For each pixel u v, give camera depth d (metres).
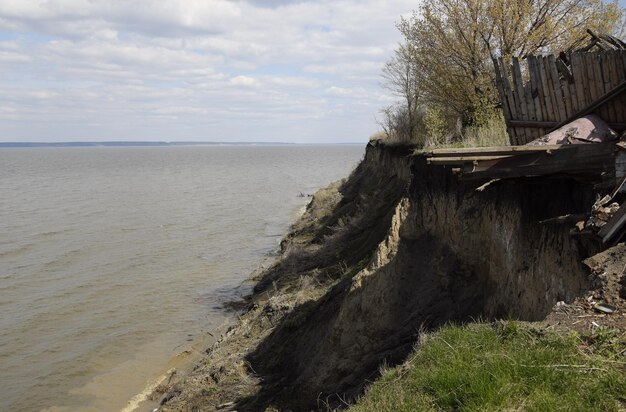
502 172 7.38
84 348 18.73
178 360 17.42
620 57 7.83
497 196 9.83
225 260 29.89
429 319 10.51
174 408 13.27
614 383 4.65
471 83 17.62
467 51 17.39
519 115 9.55
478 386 4.99
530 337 5.56
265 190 66.81
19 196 61.75
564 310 5.86
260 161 155.88
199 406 12.90
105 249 32.91
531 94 9.27
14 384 16.42
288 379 12.43
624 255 5.95
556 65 8.80
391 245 12.46
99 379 16.61
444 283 10.94
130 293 24.31
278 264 24.59
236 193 63.56
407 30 18.80
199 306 22.30
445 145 14.07
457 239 11.14
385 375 6.33
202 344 18.36
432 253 11.73
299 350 13.27
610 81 7.98
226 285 24.95
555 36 16.42
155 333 19.77
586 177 7.24
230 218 44.34
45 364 17.66
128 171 111.12
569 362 5.01
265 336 15.36
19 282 26.14
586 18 16.36
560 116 8.77
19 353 18.45
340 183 41.38
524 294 8.29
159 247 33.41
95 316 21.61
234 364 14.25
